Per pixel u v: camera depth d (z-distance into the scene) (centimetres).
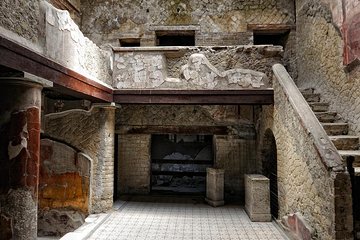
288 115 591
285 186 616
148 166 982
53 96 760
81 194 751
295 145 552
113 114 778
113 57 757
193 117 951
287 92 595
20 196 391
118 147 986
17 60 358
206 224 668
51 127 771
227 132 948
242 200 914
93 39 1055
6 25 345
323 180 436
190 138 1280
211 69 743
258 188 696
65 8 971
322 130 479
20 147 393
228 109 927
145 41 1034
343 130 602
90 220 682
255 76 738
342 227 401
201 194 994
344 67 616
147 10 1038
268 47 750
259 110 866
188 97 738
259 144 879
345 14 611
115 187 951
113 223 672
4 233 386
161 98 740
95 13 1057
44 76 420
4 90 392
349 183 405
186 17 1027
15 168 391
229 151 952
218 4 1020
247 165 945
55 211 758
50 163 765
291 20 999
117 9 1052
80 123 764
